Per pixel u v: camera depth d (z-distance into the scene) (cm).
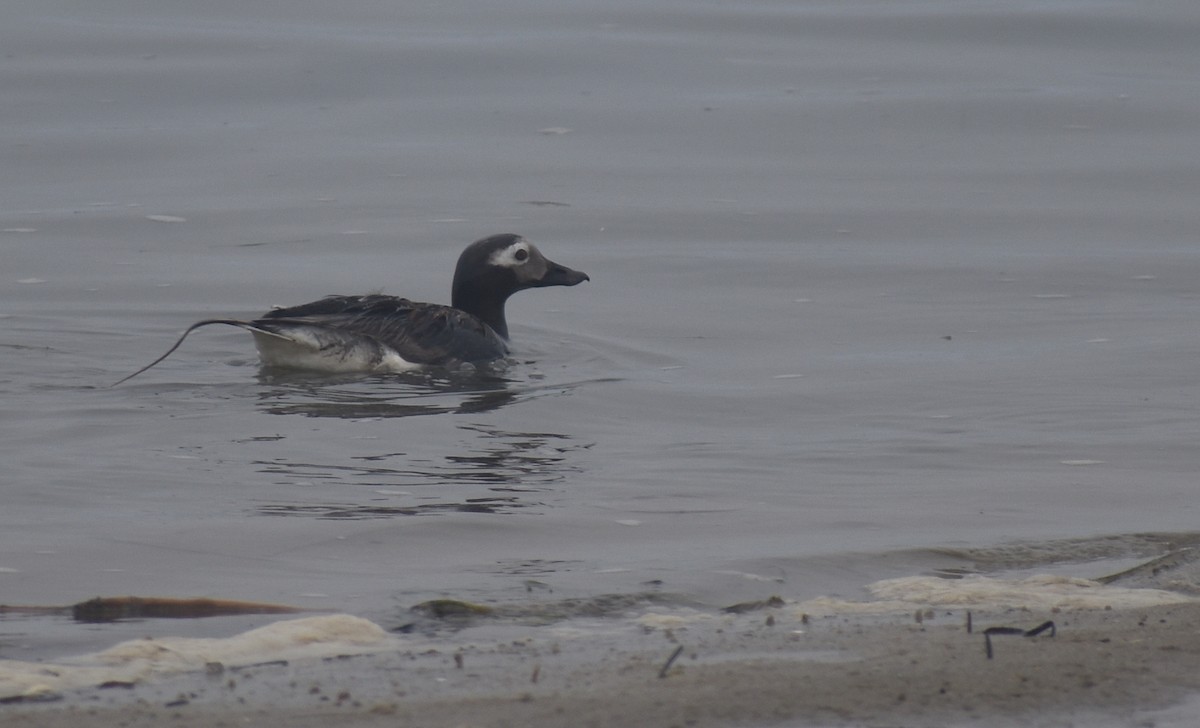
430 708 650
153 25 3253
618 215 2202
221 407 1344
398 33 3228
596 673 705
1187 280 1878
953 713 649
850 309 1766
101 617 823
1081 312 1738
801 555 956
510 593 873
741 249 2042
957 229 2144
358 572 917
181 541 972
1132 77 2970
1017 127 2673
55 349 1556
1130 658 721
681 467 1178
